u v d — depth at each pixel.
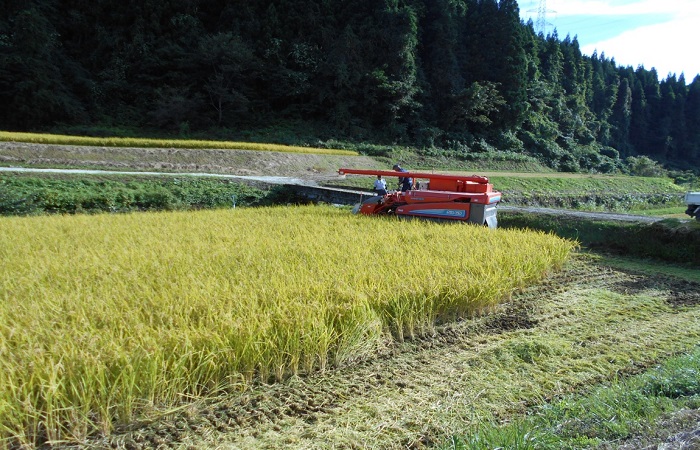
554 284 8.73
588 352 5.57
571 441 3.28
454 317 6.59
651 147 90.81
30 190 19.62
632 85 92.75
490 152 52.31
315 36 57.16
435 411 4.22
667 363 4.88
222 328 4.57
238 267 6.83
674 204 34.53
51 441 3.52
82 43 53.66
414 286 6.23
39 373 3.66
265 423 4.05
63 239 9.12
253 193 25.23
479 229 10.61
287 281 5.91
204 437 3.83
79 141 30.91
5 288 5.51
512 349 5.56
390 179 30.81
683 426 3.23
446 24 58.84
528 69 65.06
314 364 5.03
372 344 5.49
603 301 7.69
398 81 52.34
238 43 50.75
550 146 58.97
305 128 50.25
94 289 5.56
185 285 5.57
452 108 54.84
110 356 3.94
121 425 3.90
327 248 8.12
